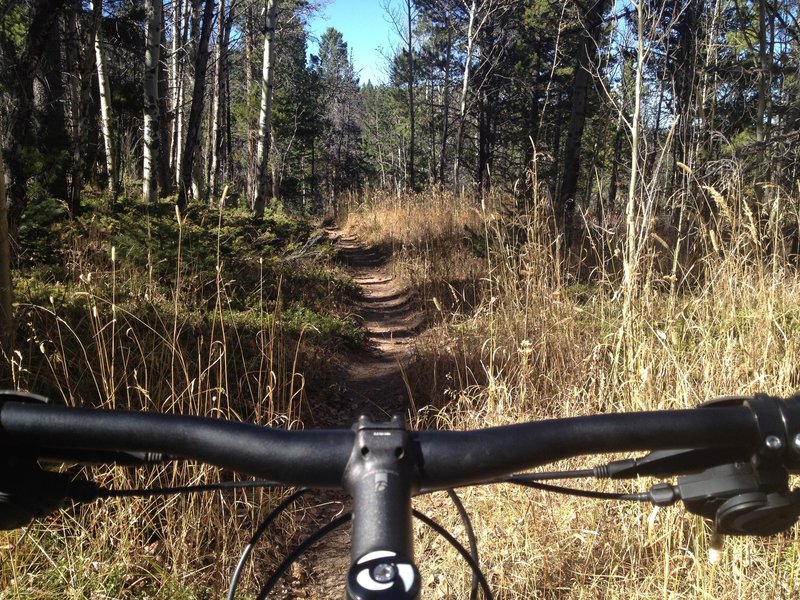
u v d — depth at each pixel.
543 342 4.38
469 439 0.84
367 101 61.47
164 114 17.12
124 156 19.56
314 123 46.59
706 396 3.08
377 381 6.83
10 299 3.64
